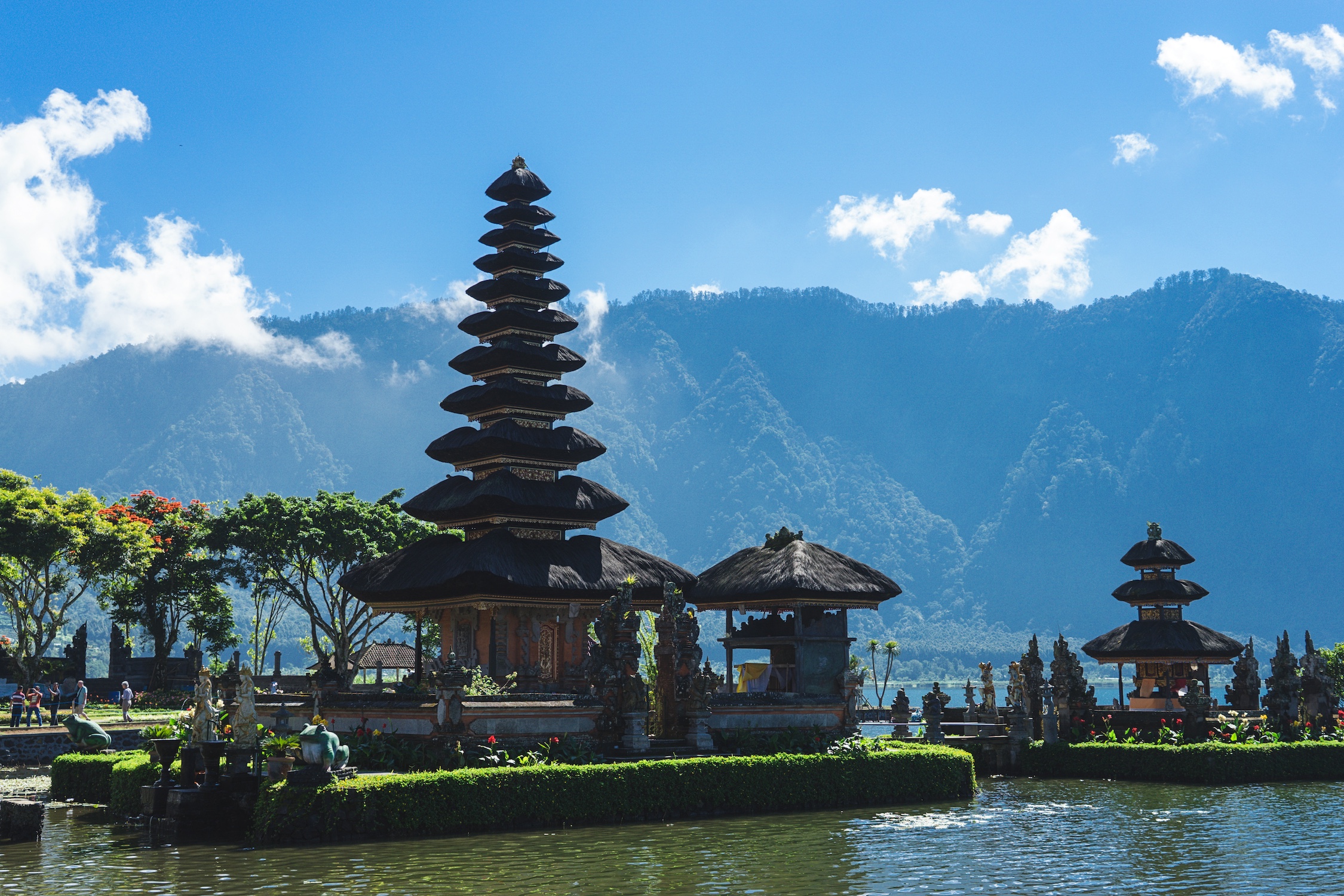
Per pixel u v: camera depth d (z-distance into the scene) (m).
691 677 38.72
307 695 42.44
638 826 33.25
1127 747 49.16
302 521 82.88
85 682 84.50
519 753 34.66
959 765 41.69
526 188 50.31
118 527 76.50
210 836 31.12
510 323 48.12
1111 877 26.23
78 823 35.22
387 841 29.73
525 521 45.03
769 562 45.84
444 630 45.41
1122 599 60.69
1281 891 24.77
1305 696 55.19
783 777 37.19
